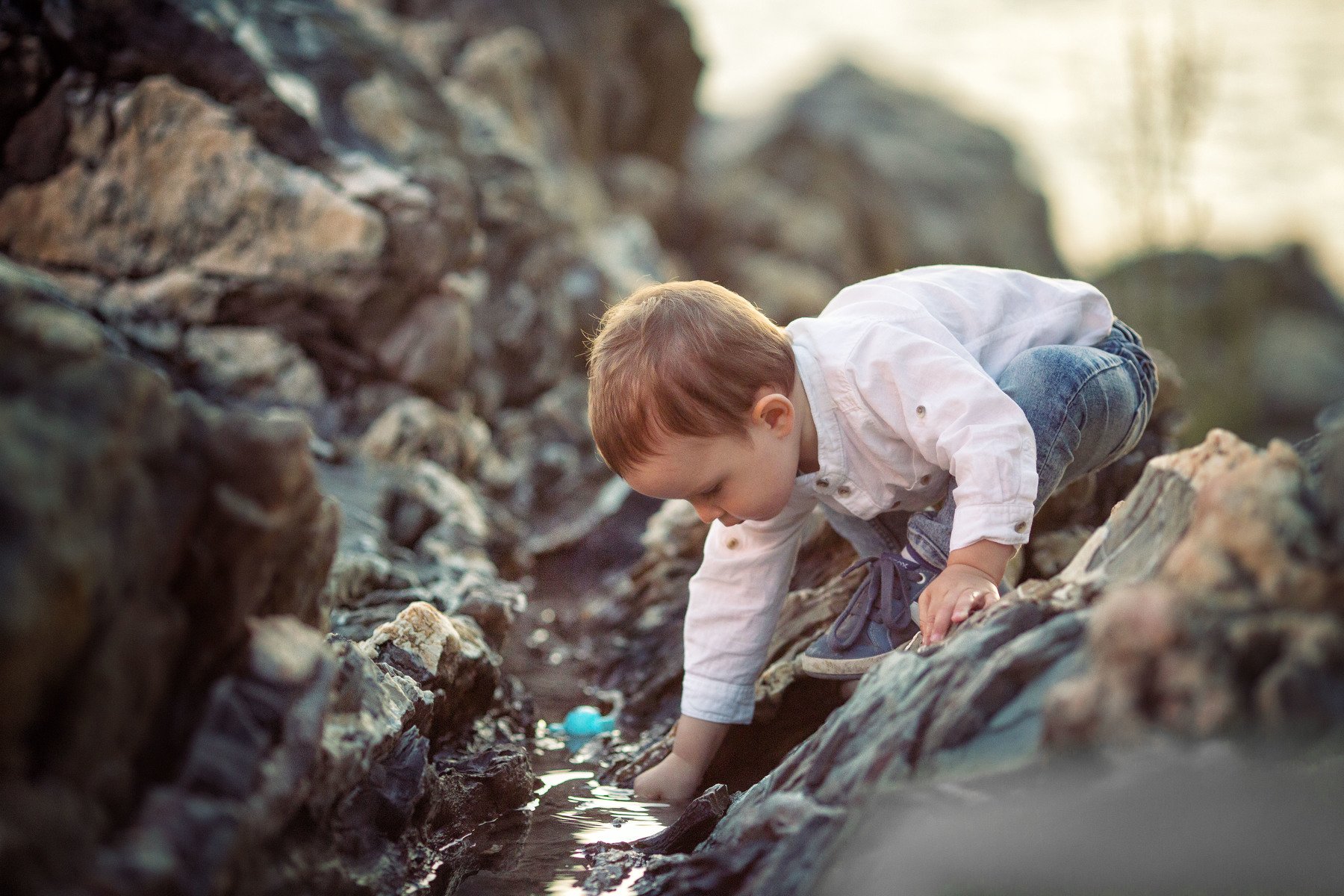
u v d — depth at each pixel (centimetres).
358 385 366
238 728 120
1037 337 224
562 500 425
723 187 1066
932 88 1571
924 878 125
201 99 343
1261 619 115
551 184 564
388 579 272
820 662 210
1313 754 113
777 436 199
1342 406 144
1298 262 1298
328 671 134
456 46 638
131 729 111
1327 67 1463
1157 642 117
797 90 1509
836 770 144
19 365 107
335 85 393
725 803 177
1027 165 1451
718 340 197
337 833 144
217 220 344
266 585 130
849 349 206
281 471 124
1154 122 970
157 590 115
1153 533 144
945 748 130
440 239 361
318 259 346
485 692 221
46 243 341
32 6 331
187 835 108
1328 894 118
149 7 342
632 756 228
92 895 99
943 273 231
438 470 354
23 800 97
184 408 122
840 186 1278
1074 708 120
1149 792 116
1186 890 119
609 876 164
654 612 300
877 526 228
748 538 221
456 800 185
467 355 384
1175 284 1046
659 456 199
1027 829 122
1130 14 971
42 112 337
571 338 501
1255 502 120
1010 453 193
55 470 100
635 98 920
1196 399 996
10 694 94
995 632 139
